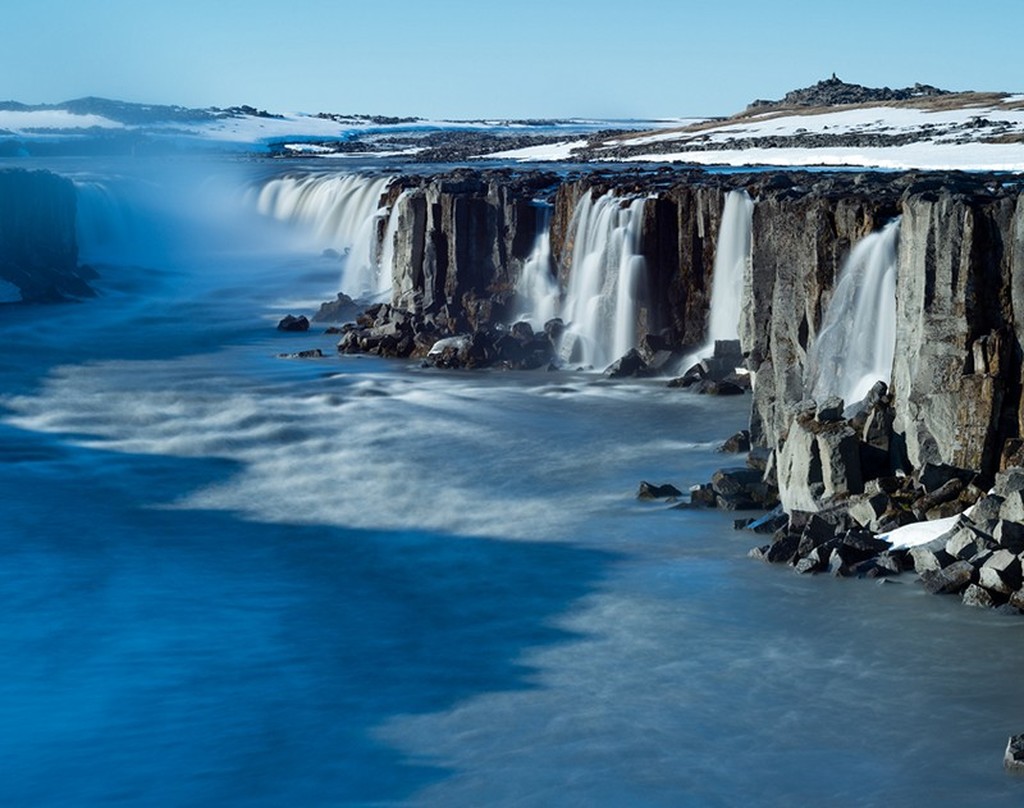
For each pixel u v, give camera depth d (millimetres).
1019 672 23156
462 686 23359
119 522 34312
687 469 37531
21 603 28094
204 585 29328
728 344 48156
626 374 50781
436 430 43438
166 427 44781
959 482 29312
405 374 53000
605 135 180875
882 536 28766
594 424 43406
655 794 19250
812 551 28562
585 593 28031
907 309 31672
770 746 20703
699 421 43156
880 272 34844
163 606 27906
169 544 32438
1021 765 19578
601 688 23094
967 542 26984
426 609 27516
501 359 54094
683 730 21328
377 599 28219
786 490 31875
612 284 53312
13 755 20781
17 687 23531
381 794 19453
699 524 32469
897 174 48062
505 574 29547
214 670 24297
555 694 22891
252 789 19688
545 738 21172
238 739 21328
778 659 24094
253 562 30984
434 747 20938
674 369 50750
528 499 35469
